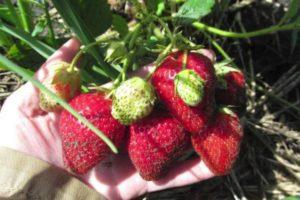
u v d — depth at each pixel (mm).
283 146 342
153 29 276
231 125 245
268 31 298
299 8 338
